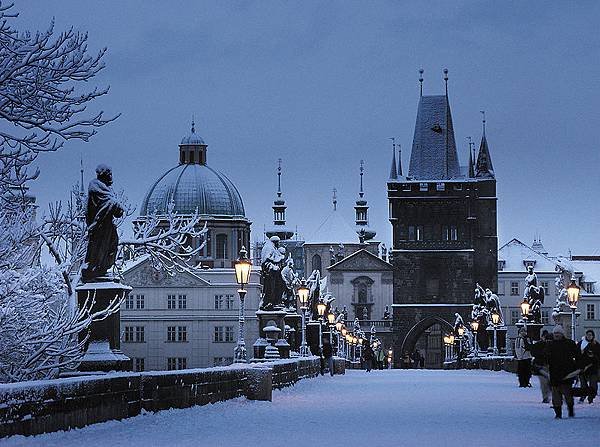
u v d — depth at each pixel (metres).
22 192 31.50
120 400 28.23
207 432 26.39
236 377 40.59
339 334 154.50
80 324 31.56
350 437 25.50
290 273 83.75
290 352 76.12
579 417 32.50
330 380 69.69
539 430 27.75
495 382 65.31
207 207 199.25
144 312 178.25
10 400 21.94
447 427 28.67
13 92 28.44
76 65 28.73
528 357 55.91
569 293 65.88
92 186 32.81
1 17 28.11
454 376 80.50
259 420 30.67
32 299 33.66
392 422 30.41
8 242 34.44
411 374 89.75
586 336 39.88
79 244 37.25
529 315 96.00
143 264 178.12
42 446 21.92
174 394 32.62
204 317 178.38
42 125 29.05
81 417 25.56
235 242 199.12
